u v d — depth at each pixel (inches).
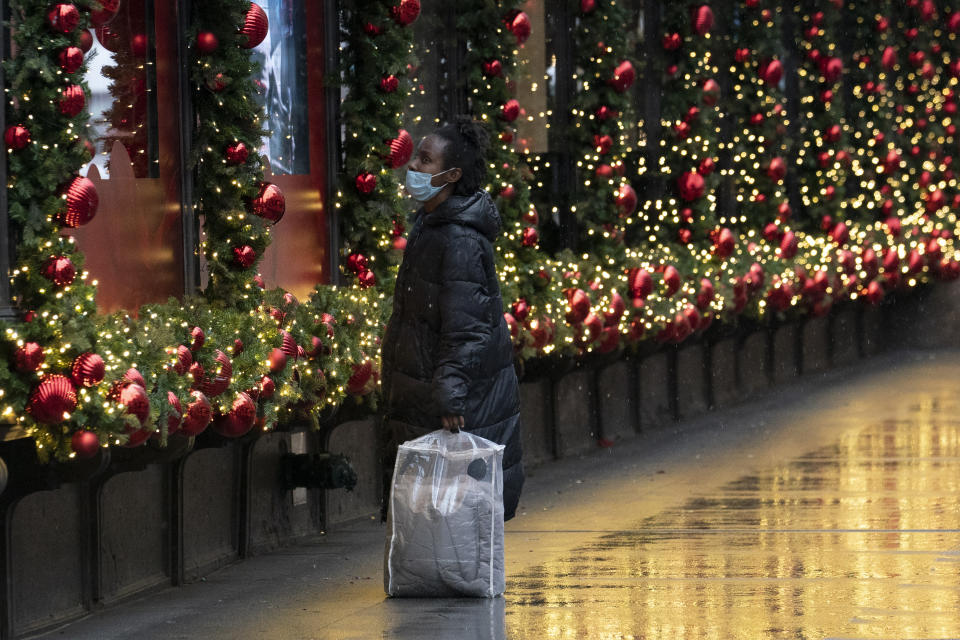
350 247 752.3
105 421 464.8
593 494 815.1
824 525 663.8
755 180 1248.2
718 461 938.7
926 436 1007.0
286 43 703.7
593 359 1003.9
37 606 514.6
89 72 547.5
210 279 617.3
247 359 570.9
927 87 1539.1
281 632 473.1
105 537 560.7
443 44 872.9
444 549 502.0
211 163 611.8
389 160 743.1
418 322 500.4
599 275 963.3
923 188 1519.4
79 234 539.5
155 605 556.4
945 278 1492.4
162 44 596.7
